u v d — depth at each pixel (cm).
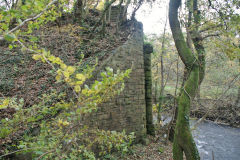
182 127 592
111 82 193
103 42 943
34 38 213
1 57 829
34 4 148
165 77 1612
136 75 935
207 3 795
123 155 770
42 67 812
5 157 421
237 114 1401
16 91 649
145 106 1024
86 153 263
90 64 762
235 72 1333
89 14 1330
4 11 149
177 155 600
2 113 541
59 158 222
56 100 566
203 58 930
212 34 808
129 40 915
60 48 848
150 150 884
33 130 454
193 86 625
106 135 264
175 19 652
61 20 1009
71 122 258
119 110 837
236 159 967
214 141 1181
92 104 201
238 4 667
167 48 1202
